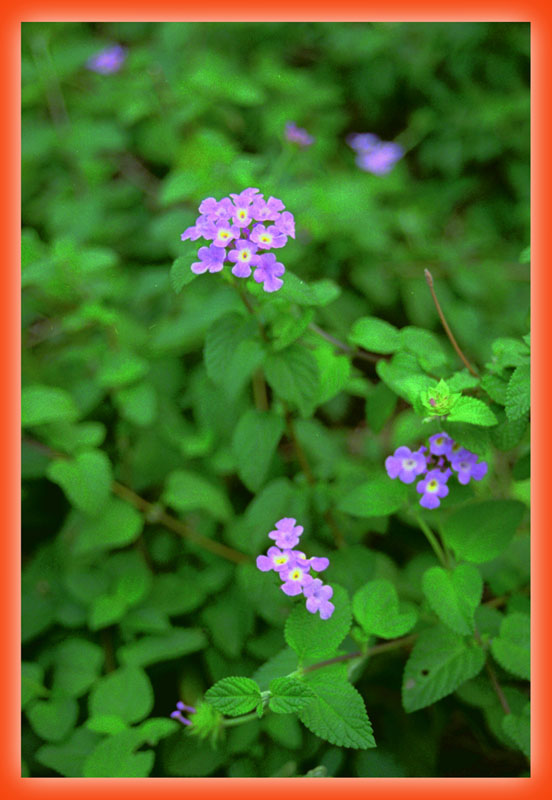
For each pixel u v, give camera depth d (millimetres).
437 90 736
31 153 615
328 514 438
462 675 381
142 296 531
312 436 476
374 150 619
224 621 453
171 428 509
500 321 582
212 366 392
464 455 379
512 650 387
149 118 643
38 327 551
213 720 392
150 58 656
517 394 369
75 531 475
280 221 367
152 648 438
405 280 579
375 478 432
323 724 349
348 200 537
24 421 446
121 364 491
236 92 561
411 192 700
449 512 448
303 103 652
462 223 688
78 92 704
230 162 502
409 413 467
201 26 719
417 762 421
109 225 604
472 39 721
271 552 354
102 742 397
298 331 387
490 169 714
